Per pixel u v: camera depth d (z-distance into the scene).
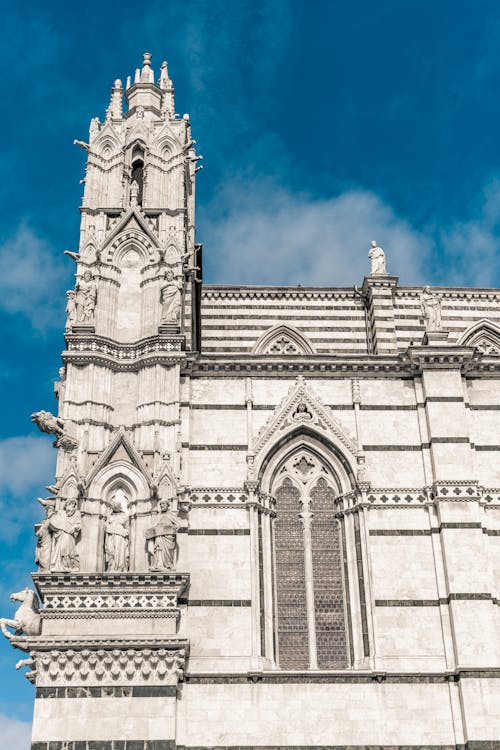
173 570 35.56
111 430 39.62
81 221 45.12
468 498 38.47
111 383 40.50
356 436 40.41
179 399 39.97
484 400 41.62
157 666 33.97
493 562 38.34
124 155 47.19
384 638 36.34
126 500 38.00
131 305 43.00
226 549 37.75
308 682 35.34
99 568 36.41
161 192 46.19
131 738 32.94
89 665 33.94
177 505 37.06
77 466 38.06
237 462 39.62
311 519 39.34
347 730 34.59
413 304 54.31
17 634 35.75
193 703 34.75
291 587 38.19
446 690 35.41
